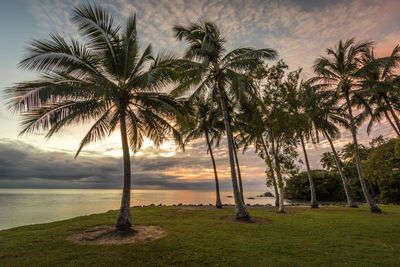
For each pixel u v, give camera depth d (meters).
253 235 9.26
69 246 7.47
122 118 10.84
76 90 8.96
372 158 36.28
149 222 12.05
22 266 5.79
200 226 11.13
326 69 19.56
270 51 13.37
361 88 19.05
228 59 14.84
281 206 17.14
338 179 51.59
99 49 10.07
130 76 10.95
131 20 10.59
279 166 17.14
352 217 14.48
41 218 20.62
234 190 13.85
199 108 22.64
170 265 6.00
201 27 14.66
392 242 8.26
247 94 15.02
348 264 6.00
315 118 23.08
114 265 5.95
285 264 6.03
